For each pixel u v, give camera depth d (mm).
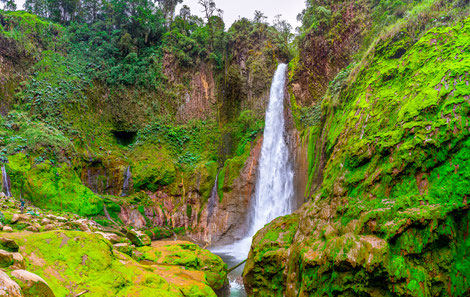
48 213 13359
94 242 7531
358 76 14531
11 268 5352
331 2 24766
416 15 13250
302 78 23578
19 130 20641
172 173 25188
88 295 6055
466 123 7469
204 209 23750
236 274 13922
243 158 23891
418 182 7793
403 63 11836
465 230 6543
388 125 10297
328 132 15570
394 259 6500
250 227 22422
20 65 24422
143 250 12109
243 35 30281
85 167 22703
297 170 19656
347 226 8367
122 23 31891
